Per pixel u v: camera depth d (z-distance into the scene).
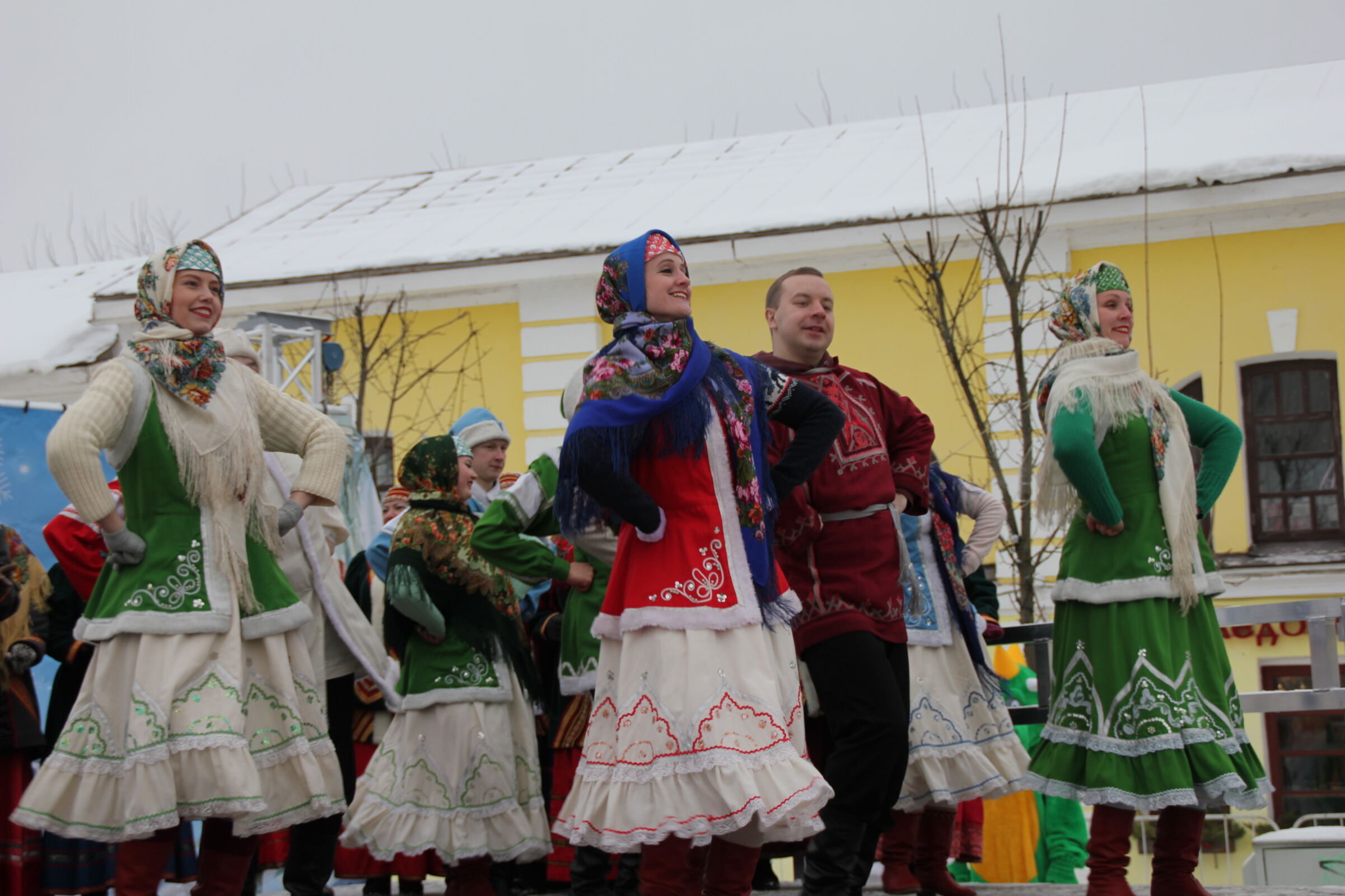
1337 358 12.43
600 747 3.68
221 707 3.88
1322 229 12.46
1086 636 4.64
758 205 14.47
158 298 4.21
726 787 3.38
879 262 13.41
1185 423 4.82
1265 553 12.55
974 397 11.97
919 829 5.28
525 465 14.45
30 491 7.94
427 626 5.24
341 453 4.44
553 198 16.67
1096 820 4.57
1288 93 14.75
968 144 15.20
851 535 4.43
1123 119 14.87
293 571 5.21
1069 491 4.83
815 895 4.20
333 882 6.61
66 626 5.20
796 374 4.70
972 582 6.19
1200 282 12.69
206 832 4.09
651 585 3.61
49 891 4.97
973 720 5.30
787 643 3.76
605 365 3.68
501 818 5.23
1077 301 4.93
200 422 4.09
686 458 3.67
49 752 5.14
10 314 16.27
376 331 14.82
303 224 17.34
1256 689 12.11
